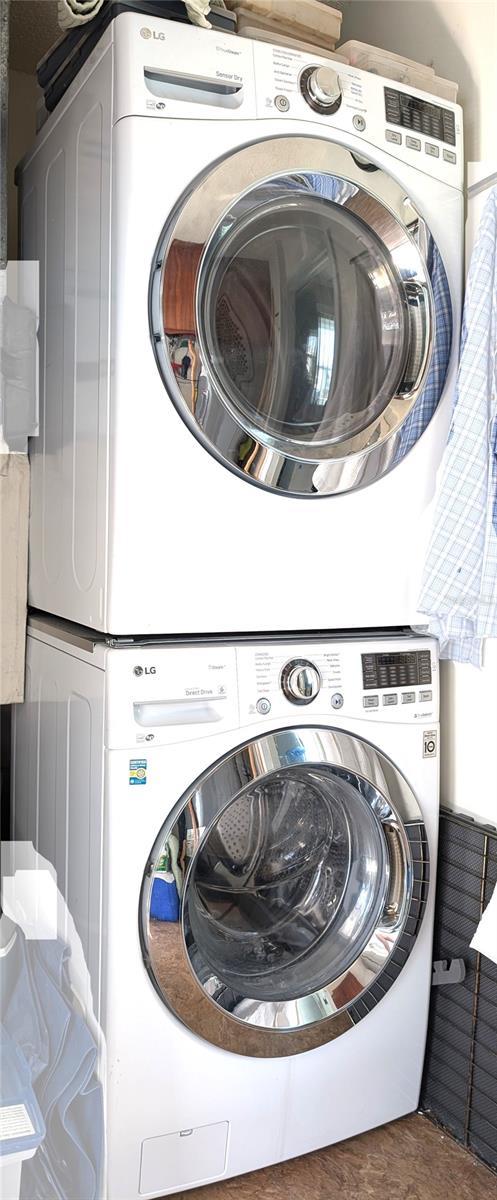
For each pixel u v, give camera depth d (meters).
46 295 1.81
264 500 1.52
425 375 1.65
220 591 1.50
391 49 2.01
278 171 1.45
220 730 1.47
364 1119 1.70
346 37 2.17
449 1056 1.80
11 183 2.43
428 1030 1.85
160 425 1.42
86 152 1.54
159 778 1.42
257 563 1.53
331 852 1.68
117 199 1.39
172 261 1.38
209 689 1.46
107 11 1.48
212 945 1.55
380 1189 1.62
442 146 1.68
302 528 1.57
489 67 1.72
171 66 1.39
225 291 1.45
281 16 1.61
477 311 1.59
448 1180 1.65
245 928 1.60
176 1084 1.47
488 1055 1.70
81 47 1.62
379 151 1.59
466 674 1.80
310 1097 1.62
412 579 1.70
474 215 1.73
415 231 1.61
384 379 1.64
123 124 1.38
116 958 1.41
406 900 1.67
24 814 1.96
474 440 1.59
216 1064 1.50
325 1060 1.63
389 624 1.68
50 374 1.78
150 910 1.41
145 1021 1.43
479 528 1.59
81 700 1.54
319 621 1.60
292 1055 1.58
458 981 1.75
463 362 1.60
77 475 1.60
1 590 1.89
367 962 1.65
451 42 1.83
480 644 1.71
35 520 1.89
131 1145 1.44
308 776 1.60
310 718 1.56
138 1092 1.44
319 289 1.54
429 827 1.70
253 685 1.50
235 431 1.46
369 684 1.63
